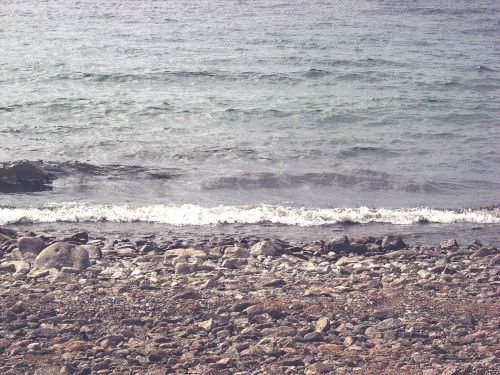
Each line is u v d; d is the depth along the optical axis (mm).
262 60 41562
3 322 10961
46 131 25984
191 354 10117
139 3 75250
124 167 21812
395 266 14445
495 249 15742
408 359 10086
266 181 21047
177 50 44938
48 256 13734
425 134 26922
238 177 21141
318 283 13172
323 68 39312
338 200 19984
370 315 11547
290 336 10727
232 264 14203
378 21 61781
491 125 28438
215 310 11641
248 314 11406
